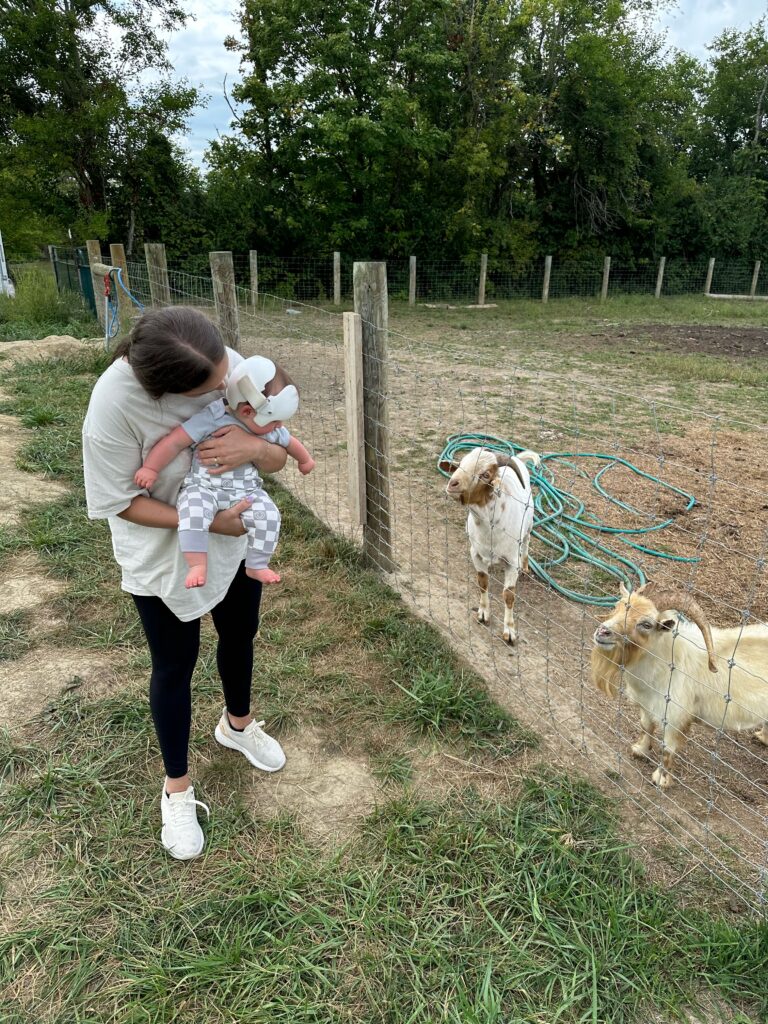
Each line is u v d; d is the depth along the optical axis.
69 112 21.80
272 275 23.41
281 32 20.98
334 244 23.36
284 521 5.44
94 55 22.38
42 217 22.41
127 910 2.43
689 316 20.64
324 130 20.47
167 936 2.35
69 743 3.18
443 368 11.49
